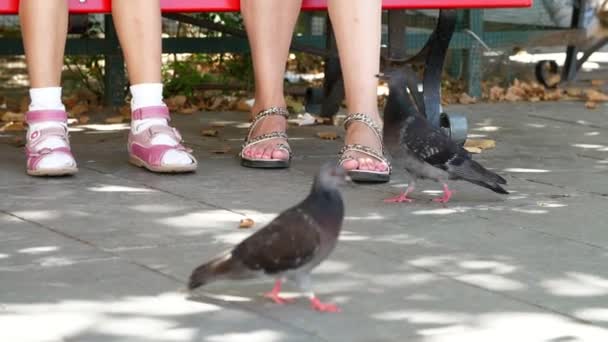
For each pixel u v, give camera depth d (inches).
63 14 309.1
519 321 203.9
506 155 351.3
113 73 444.8
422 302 213.2
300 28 544.1
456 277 228.2
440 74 341.1
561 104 470.6
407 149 282.2
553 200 292.4
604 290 221.8
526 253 245.1
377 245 248.8
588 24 534.9
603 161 344.5
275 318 202.7
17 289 215.9
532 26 545.0
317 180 200.1
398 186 307.1
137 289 216.8
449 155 280.4
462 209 281.6
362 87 315.3
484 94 502.6
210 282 204.7
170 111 437.7
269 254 195.5
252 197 289.3
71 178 306.5
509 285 223.8
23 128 382.9
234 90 489.4
